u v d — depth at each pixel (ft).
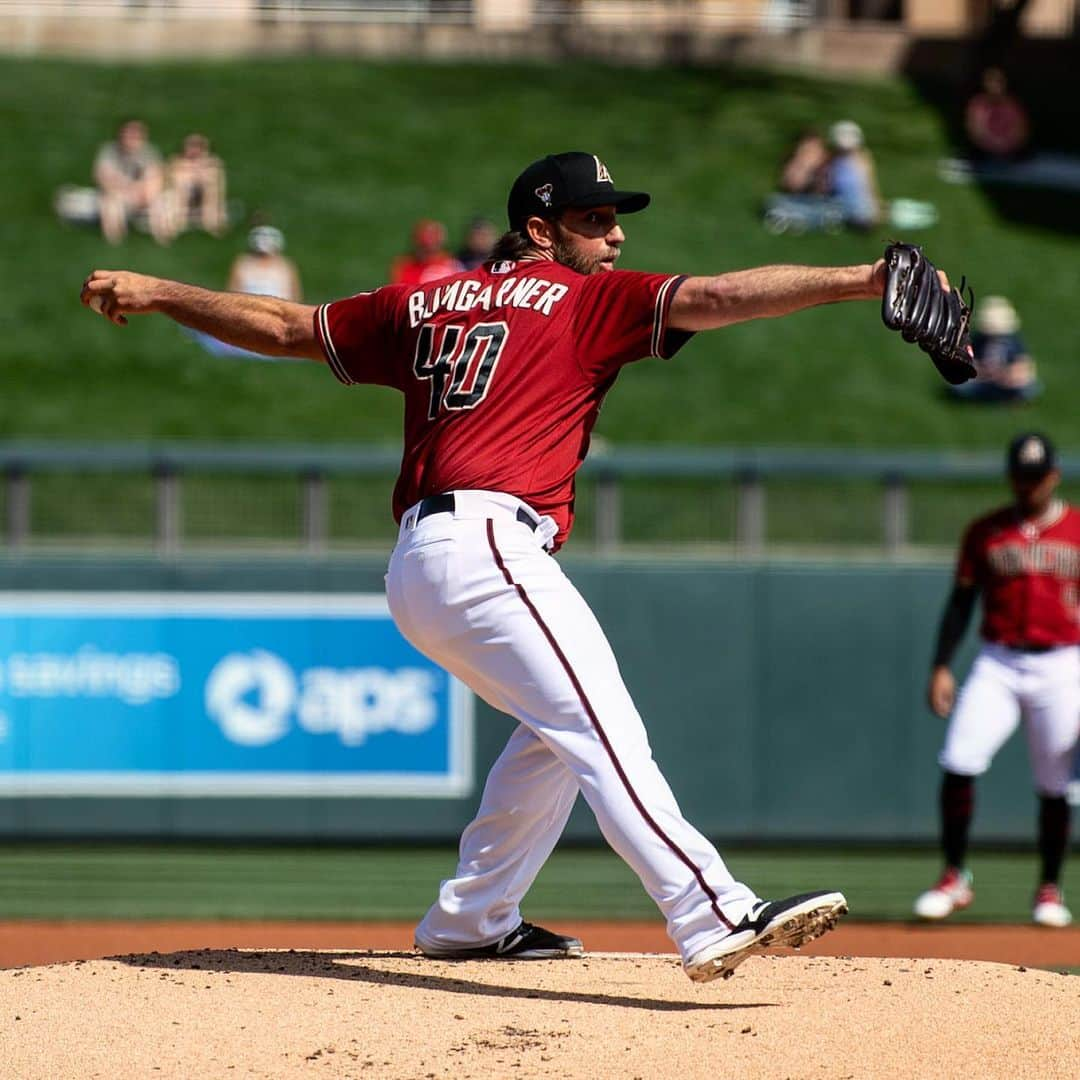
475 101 320.70
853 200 276.41
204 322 51.83
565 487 49.62
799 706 133.90
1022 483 94.17
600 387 49.70
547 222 51.42
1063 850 95.81
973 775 95.66
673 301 47.39
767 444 218.38
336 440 215.10
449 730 132.77
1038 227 286.87
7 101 303.07
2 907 103.40
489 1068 42.70
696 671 133.69
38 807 130.21
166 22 330.95
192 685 131.64
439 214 276.82
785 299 45.78
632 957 57.31
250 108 309.83
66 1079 42.34
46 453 138.82
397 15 343.87
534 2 351.87
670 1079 41.93
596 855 133.39
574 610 48.21
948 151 313.73
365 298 51.65
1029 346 247.91
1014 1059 43.73
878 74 343.67
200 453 138.82
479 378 48.83
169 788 131.03
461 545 47.60
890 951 86.48
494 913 55.72
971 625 134.41
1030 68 342.64
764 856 130.82
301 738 132.16
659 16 352.69
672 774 133.28
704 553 138.82
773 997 49.88
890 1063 43.19
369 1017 46.96
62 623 130.52
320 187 282.97
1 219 264.11
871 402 231.30
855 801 133.69
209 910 102.12
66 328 238.48
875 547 139.64
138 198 261.65
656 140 309.01
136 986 50.19
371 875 118.32
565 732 47.93
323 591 132.46
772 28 348.59
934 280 44.83
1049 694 94.27
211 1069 42.80
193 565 131.64
